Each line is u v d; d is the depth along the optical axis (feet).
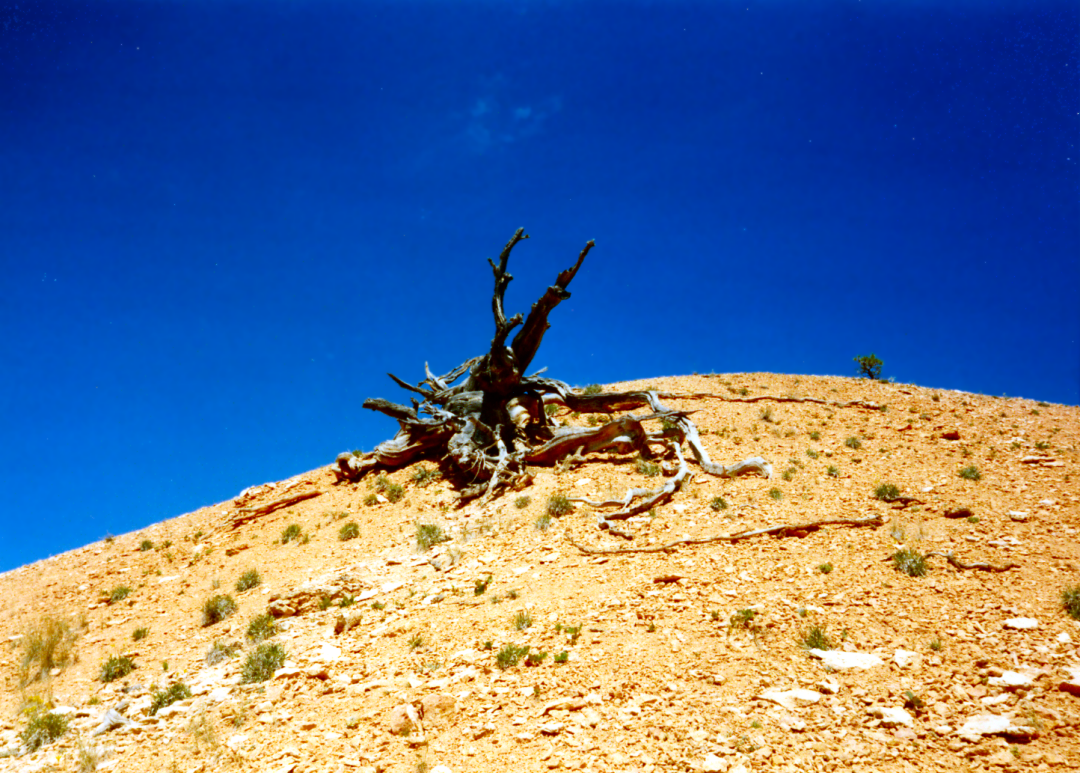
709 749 21.24
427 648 32.60
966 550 35.81
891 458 59.00
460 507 60.29
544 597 37.04
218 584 53.62
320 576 49.83
